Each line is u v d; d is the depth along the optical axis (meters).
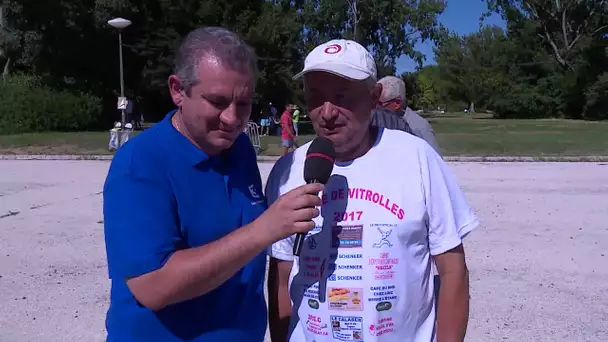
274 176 2.56
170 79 2.14
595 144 25.45
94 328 5.32
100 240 8.57
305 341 2.40
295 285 2.43
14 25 40.06
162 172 2.12
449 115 88.38
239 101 2.08
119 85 44.31
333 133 2.34
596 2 60.00
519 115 68.31
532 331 5.21
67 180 15.48
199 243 2.17
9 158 22.27
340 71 2.22
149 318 2.14
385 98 4.99
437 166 2.39
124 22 28.58
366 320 2.27
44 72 40.94
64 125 38.75
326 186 2.38
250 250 1.98
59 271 7.07
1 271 7.06
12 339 5.09
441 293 2.35
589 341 5.00
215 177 2.22
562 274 6.84
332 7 56.50
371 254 2.28
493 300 6.00
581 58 60.75
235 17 41.12
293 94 42.72
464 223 2.41
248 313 2.32
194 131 2.13
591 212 10.48
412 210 2.30
